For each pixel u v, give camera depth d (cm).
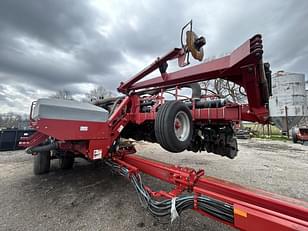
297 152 777
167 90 331
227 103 252
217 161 556
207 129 334
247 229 116
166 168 209
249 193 151
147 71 325
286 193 311
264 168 480
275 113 1683
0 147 725
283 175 417
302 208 125
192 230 198
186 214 230
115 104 332
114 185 327
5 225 204
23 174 391
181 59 270
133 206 250
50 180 353
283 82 1658
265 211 115
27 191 299
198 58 252
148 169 238
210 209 137
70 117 219
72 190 304
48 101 241
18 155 631
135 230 197
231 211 126
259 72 205
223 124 309
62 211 236
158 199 196
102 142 252
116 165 259
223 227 204
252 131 1798
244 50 187
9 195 283
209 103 271
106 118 258
